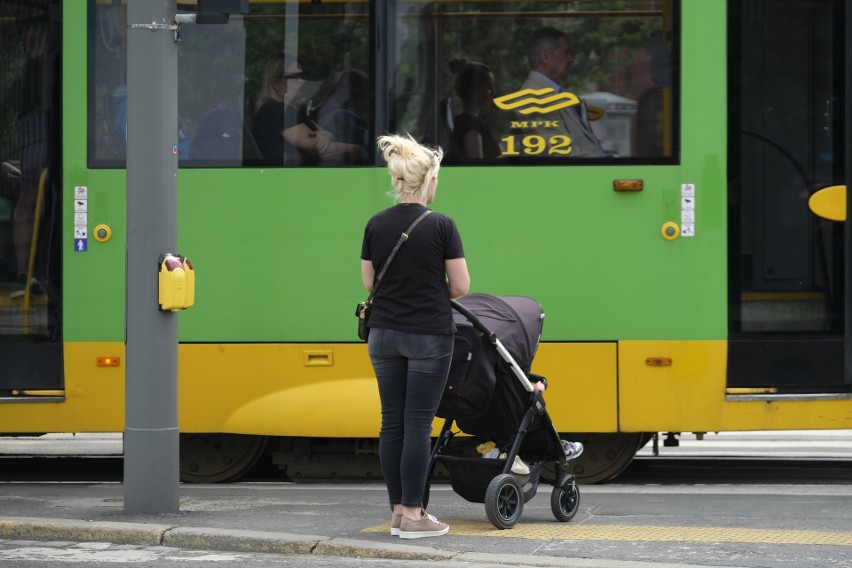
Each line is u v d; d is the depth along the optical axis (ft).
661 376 103.35
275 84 105.09
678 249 103.35
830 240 104.12
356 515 89.92
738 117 103.55
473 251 104.01
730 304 103.60
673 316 103.35
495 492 82.38
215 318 104.99
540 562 74.59
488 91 104.01
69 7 105.29
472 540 80.53
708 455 134.51
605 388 103.60
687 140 103.14
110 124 105.50
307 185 104.78
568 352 103.60
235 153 105.19
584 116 103.65
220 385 105.19
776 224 103.91
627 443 107.86
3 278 106.22
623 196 103.35
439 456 85.46
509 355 81.30
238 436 110.73
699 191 103.09
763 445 144.77
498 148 104.06
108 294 105.19
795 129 103.91
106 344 105.29
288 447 111.65
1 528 85.35
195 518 88.07
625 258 103.35
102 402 105.60
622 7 103.35
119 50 105.60
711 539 81.30
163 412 88.99
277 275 104.83
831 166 104.06
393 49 104.47
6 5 105.70
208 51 105.09
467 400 81.25
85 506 93.45
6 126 105.91
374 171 104.42
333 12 104.78
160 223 87.71
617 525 86.38
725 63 103.19
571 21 103.60
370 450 109.19
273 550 80.07
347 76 104.83
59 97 106.01
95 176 105.19
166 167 87.92
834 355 104.22
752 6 103.50
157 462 88.89
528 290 103.86
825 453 137.39
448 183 104.06
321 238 104.68
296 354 104.73
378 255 78.48
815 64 103.86
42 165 106.11
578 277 103.65
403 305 78.18
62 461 131.23
